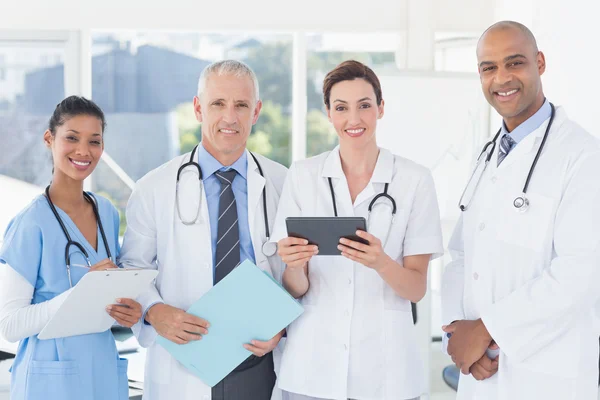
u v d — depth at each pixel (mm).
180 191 2088
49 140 1977
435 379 3869
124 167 4535
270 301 1897
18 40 4223
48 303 1814
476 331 1837
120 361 2029
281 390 2102
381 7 4418
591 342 1774
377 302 1933
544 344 1743
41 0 4195
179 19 4270
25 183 4320
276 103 4656
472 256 1930
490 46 1829
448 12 4484
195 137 4586
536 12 3850
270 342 1969
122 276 1784
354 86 1905
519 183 1823
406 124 4043
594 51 3314
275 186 2189
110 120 4504
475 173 2006
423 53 4441
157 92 4531
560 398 1740
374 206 1952
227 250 2053
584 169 1726
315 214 1983
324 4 4371
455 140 4090
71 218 1959
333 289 1939
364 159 1981
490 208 1870
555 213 1758
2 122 4281
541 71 1883
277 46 4605
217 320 1945
